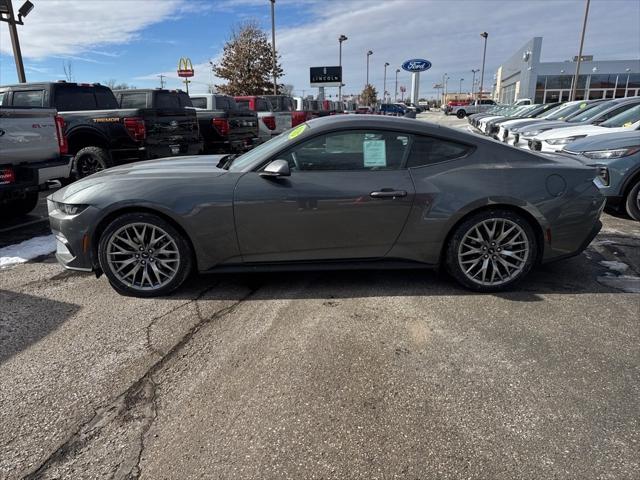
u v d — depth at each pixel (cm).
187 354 288
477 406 236
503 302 358
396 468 197
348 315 338
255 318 336
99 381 262
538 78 4484
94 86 927
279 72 3381
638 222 612
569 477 191
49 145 612
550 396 243
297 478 192
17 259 478
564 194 363
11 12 1252
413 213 360
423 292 378
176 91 1081
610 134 645
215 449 209
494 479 191
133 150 802
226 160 442
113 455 207
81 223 360
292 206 354
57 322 334
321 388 252
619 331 310
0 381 263
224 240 362
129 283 374
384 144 364
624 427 220
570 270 425
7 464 202
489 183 359
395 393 247
